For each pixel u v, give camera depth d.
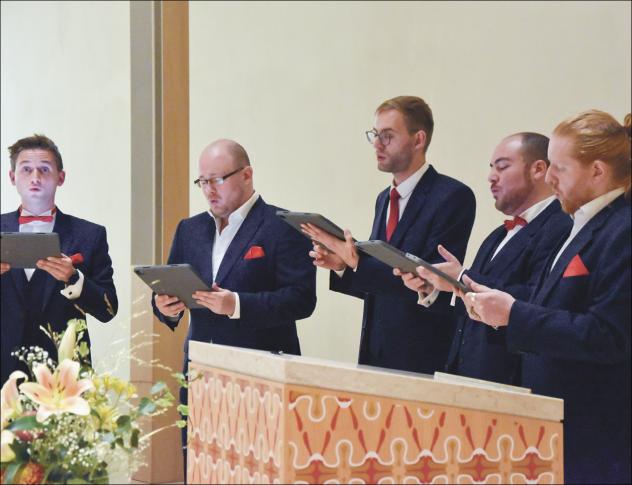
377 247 3.56
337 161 6.68
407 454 2.11
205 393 2.42
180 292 3.98
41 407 2.25
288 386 2.01
